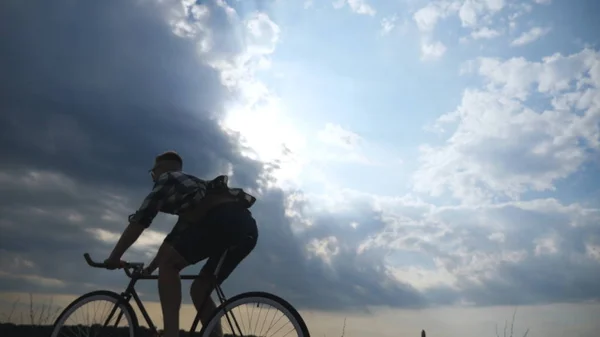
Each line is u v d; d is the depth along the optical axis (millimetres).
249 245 3758
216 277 3684
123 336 3723
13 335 4855
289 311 3518
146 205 3660
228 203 3744
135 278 3775
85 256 3719
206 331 3602
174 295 3578
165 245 3682
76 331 3824
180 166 4059
